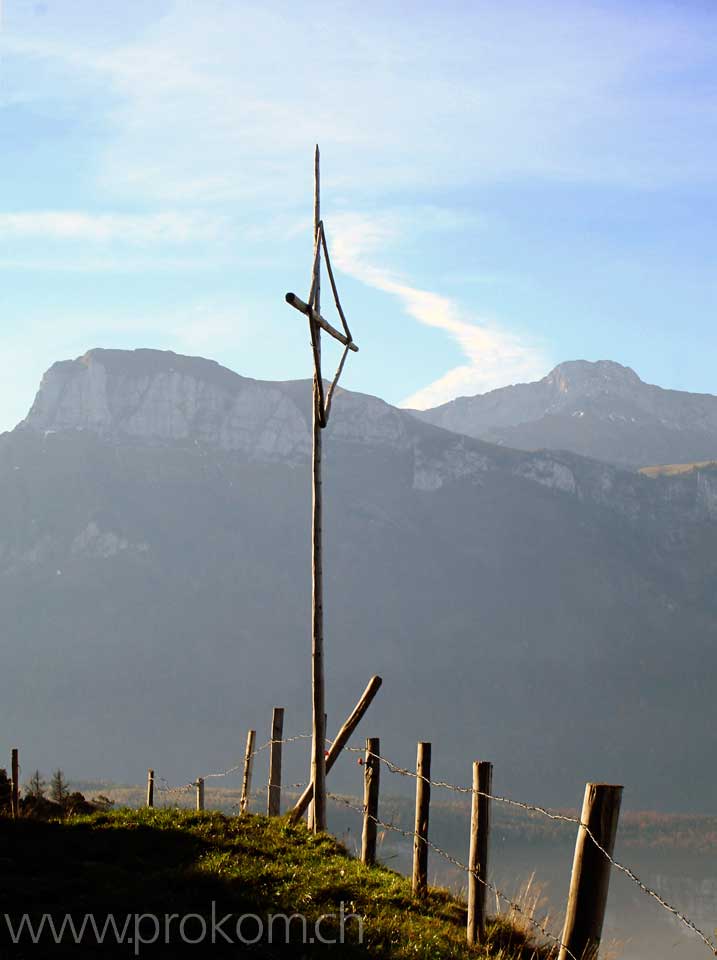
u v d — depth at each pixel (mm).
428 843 14234
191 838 16203
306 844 16484
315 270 21453
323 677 20000
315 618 20266
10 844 15391
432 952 11523
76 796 25453
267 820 18328
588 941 9461
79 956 10703
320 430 21281
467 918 13195
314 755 19484
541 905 13203
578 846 9633
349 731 20375
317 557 20562
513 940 12312
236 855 15250
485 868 12289
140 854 15281
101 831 16656
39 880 13344
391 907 13273
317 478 20844
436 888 14398
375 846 15875
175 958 10852
